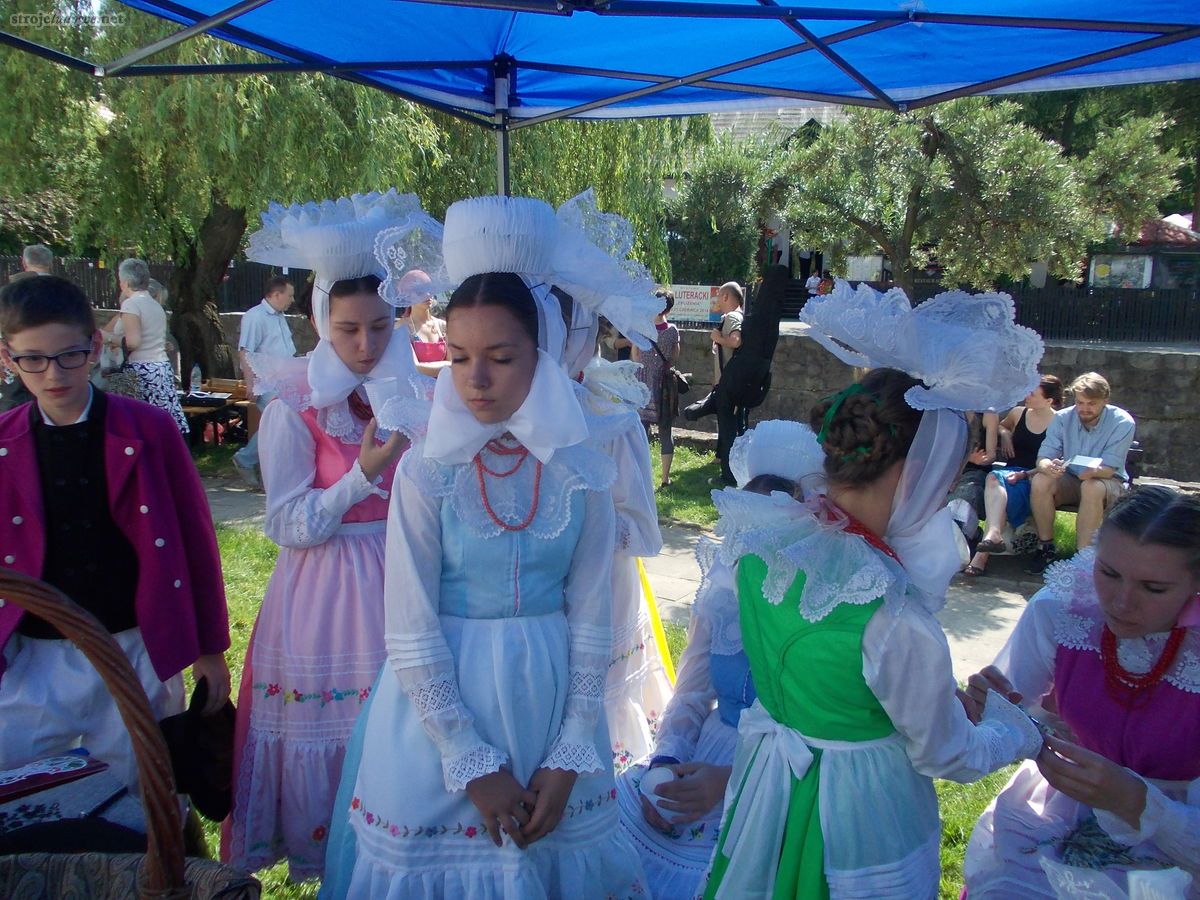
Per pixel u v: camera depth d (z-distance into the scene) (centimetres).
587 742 183
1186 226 2411
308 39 393
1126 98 1966
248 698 259
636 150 1065
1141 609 182
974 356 152
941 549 162
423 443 182
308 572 251
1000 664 221
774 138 1700
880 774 169
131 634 234
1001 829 216
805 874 171
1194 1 321
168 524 231
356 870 187
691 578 598
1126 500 187
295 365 253
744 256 2169
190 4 346
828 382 1111
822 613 161
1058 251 1205
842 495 166
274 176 831
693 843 232
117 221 973
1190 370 1007
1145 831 179
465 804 181
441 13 358
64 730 226
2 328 211
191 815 251
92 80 862
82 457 222
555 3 242
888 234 1217
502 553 181
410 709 187
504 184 447
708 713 248
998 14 345
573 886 187
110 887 167
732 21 354
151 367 771
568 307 189
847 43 370
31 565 221
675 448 1005
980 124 1127
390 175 859
